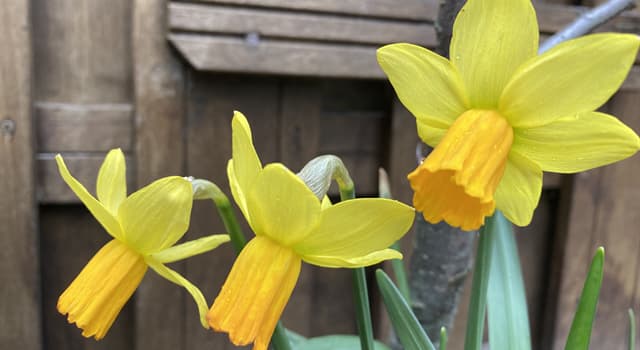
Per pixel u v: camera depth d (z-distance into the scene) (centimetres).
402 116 47
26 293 40
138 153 40
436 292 27
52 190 40
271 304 15
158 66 40
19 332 40
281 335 19
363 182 48
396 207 14
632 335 21
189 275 44
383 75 43
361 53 42
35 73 39
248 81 43
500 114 14
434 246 26
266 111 43
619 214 54
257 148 44
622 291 56
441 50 22
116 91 41
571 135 14
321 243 15
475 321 20
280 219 15
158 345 45
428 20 43
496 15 14
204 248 17
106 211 16
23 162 38
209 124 42
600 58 13
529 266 56
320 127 46
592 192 53
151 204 16
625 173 53
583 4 48
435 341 28
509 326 24
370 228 14
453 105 15
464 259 26
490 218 19
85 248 43
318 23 41
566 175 53
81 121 40
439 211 14
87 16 40
